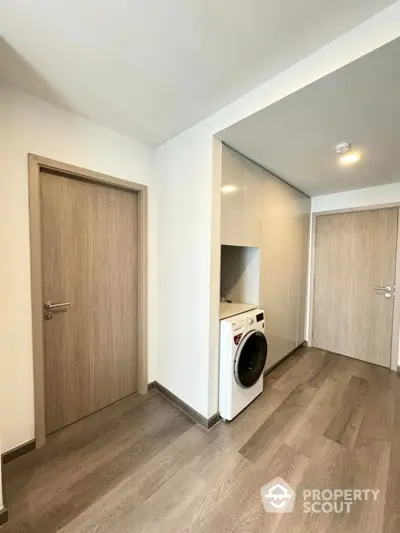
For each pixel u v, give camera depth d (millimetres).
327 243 3490
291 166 2428
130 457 1659
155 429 1935
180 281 2164
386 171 2541
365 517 1278
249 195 2283
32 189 1616
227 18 1067
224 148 1958
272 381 2664
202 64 1342
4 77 1452
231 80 1469
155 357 2498
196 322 2018
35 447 1712
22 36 1172
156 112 1800
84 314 2031
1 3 1013
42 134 1663
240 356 2023
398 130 1743
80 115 1842
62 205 1862
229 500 1368
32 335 1663
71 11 1048
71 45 1224
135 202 2342
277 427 1959
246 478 1504
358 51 1119
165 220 2305
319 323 3592
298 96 1375
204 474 1531
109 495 1396
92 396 2119
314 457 1664
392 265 2988
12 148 1543
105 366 2195
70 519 1269
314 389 2520
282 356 3080
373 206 3061
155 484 1464
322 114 1551
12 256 1567
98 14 1060
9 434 1605
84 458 1649
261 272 2531
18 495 1390
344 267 3357
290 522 1256
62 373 1921
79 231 1969
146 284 2357
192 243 2025
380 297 3078
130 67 1368
